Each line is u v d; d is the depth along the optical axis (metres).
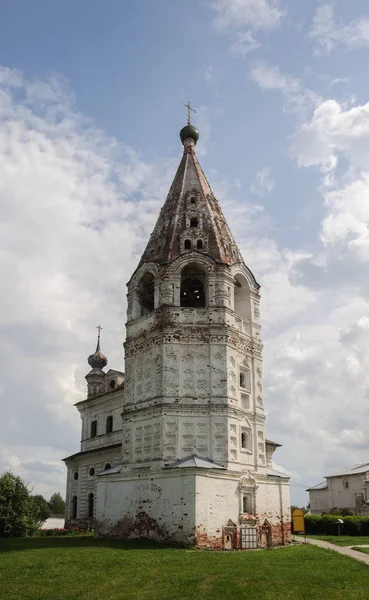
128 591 23.73
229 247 53.34
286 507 48.03
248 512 44.06
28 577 26.48
